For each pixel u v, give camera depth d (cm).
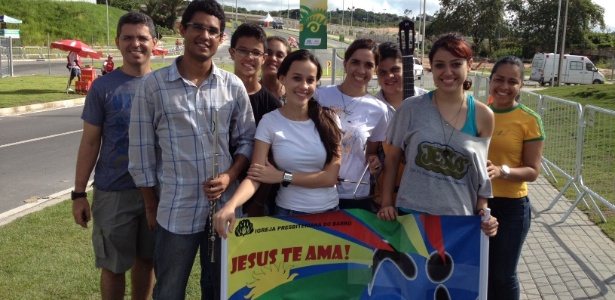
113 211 373
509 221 364
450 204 314
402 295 323
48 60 4009
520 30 6275
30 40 5169
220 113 318
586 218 673
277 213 334
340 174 368
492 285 380
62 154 1032
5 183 806
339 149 330
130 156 318
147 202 329
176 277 320
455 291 321
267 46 431
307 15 803
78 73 2155
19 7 5519
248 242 301
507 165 369
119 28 372
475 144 310
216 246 310
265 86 447
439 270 320
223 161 321
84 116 368
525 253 556
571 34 5975
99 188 375
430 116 314
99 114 367
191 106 310
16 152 1038
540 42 6106
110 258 381
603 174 829
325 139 323
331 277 319
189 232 316
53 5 5819
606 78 4416
